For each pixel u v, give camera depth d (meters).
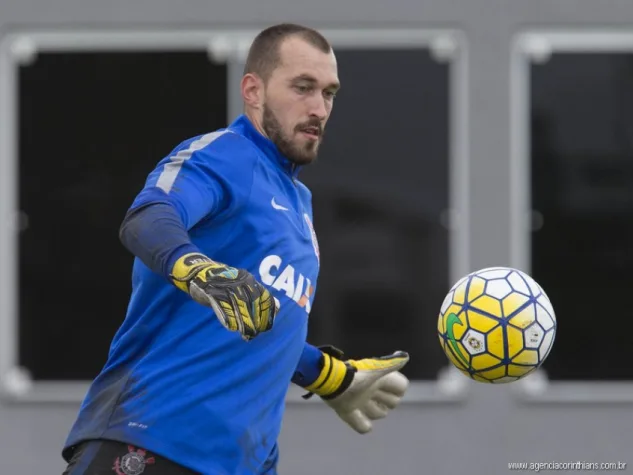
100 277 25.70
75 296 25.72
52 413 25.78
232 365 11.14
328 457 25.38
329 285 25.38
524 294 12.27
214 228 11.01
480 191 25.42
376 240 25.39
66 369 25.80
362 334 25.41
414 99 25.39
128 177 25.56
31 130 25.58
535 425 25.45
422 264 25.44
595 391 25.50
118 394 11.13
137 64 25.47
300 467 25.34
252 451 11.44
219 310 9.26
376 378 13.90
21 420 25.75
